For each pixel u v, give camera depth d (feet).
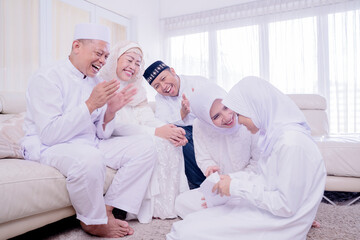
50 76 4.44
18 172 3.58
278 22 12.69
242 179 3.97
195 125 5.24
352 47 11.53
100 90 4.07
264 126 3.84
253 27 13.14
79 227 4.65
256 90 3.77
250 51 13.24
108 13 12.55
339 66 11.72
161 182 4.98
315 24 12.03
